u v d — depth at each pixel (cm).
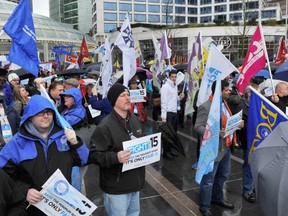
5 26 493
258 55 516
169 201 513
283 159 246
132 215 344
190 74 844
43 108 265
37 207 265
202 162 407
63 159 279
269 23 4672
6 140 439
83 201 277
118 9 8744
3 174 235
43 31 4800
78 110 411
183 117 1058
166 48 984
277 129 273
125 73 676
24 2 506
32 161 265
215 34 4794
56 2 11375
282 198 233
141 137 325
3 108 457
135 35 5641
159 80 997
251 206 491
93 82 789
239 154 763
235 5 8188
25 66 508
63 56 2683
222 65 620
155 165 694
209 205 457
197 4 8850
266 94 643
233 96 464
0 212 225
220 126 430
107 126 320
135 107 801
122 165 316
